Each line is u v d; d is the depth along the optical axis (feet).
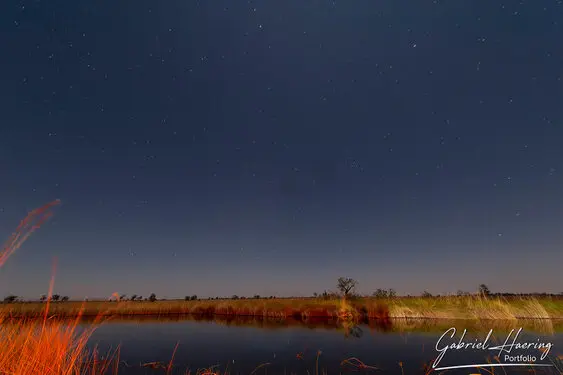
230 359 34.94
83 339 15.29
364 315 72.38
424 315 63.77
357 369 29.55
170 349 40.06
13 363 13.56
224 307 96.58
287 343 43.42
